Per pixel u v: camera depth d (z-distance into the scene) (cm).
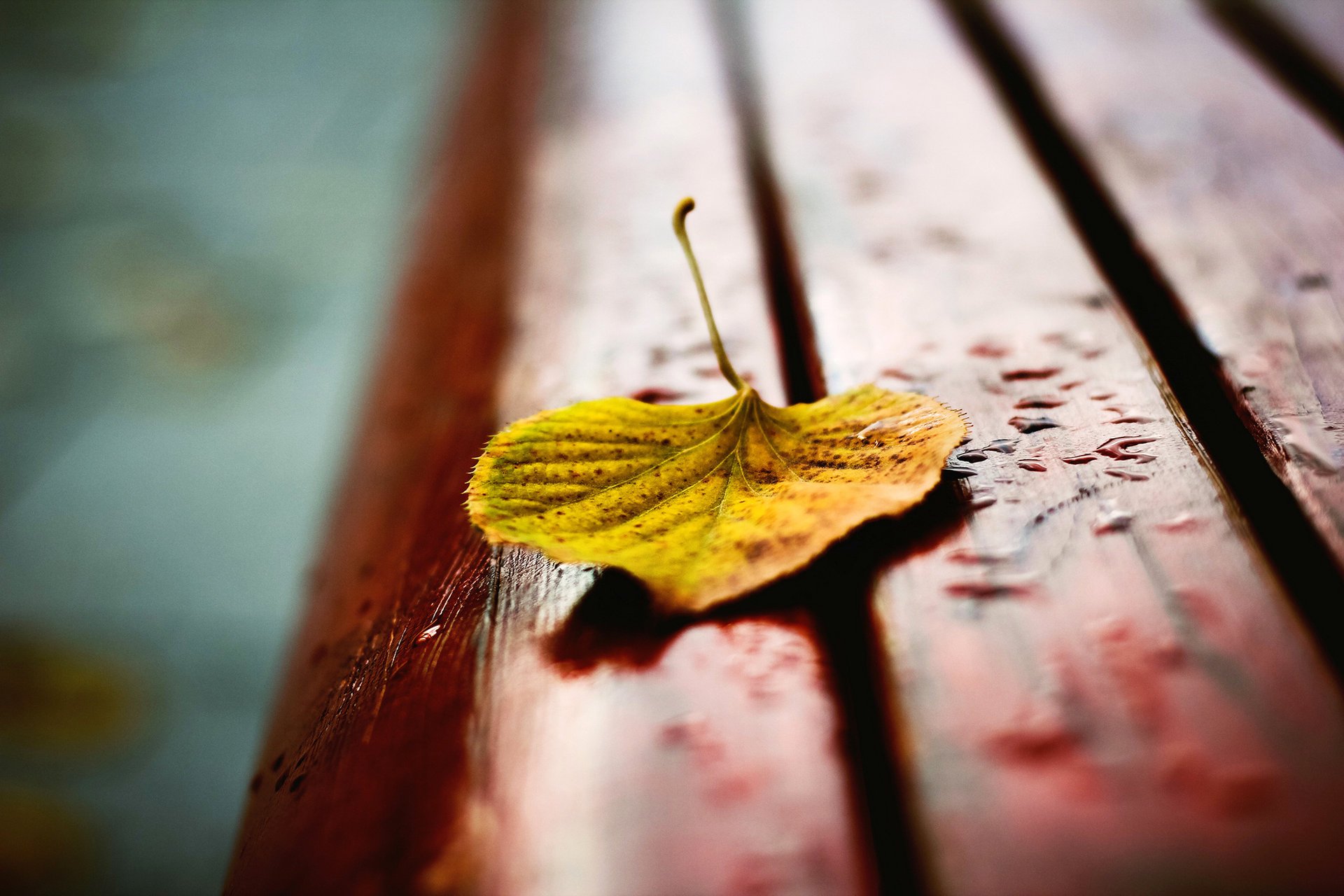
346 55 179
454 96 71
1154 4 53
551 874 22
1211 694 23
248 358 114
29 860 64
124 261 129
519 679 25
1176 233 34
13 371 112
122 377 114
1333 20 48
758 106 49
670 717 24
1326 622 25
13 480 99
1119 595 24
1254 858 21
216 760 72
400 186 137
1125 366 30
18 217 138
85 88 170
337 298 122
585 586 26
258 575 89
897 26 56
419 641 26
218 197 141
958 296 33
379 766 24
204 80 172
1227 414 28
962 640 24
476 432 32
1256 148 37
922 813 22
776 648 24
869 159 42
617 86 55
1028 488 26
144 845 66
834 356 31
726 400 27
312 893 23
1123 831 22
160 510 96
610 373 32
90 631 83
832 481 26
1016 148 40
